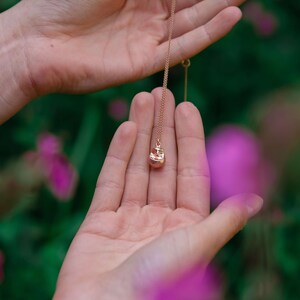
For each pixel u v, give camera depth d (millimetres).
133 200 360
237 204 307
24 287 531
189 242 295
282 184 288
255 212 305
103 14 404
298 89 290
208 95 671
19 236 552
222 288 465
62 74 404
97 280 303
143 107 378
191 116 371
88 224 342
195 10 408
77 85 409
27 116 616
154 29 413
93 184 621
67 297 298
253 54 676
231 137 340
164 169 368
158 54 406
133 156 370
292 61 682
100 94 613
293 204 470
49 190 559
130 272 295
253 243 318
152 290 293
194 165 362
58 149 543
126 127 363
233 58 675
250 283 320
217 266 487
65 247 542
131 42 410
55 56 403
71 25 406
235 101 669
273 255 318
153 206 360
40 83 407
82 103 654
